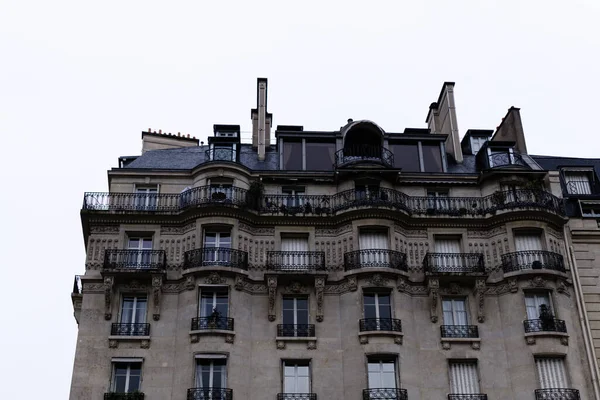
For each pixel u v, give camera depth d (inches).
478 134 1686.8
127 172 1428.4
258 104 1608.0
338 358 1253.7
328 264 1343.5
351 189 1411.2
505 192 1412.4
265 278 1300.4
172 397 1201.4
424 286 1332.4
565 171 1542.8
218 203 1338.6
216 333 1228.5
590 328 1314.0
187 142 1702.8
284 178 1437.0
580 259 1391.5
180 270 1317.7
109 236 1350.9
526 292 1314.0
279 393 1216.8
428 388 1236.5
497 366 1262.3
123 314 1283.2
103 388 1207.6
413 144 1541.6
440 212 1393.9
